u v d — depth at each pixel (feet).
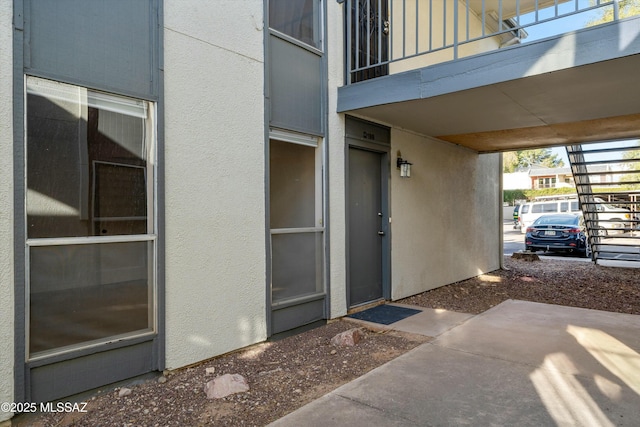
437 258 22.95
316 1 15.93
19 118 8.42
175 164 10.98
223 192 12.12
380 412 8.80
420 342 13.50
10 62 8.30
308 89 15.37
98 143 9.71
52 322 8.94
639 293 21.50
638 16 10.71
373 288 18.75
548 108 16.08
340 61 16.63
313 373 11.16
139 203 10.39
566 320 15.83
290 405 9.36
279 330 14.06
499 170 31.14
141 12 10.46
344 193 16.66
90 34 9.55
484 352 12.35
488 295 21.24
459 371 10.92
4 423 8.19
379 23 16.34
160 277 10.63
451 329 14.82
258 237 13.14
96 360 9.61
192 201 11.35
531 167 144.36
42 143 8.86
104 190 9.80
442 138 22.98
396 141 19.72
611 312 17.12
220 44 12.12
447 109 16.25
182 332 11.13
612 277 26.63
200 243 11.52
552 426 8.16
